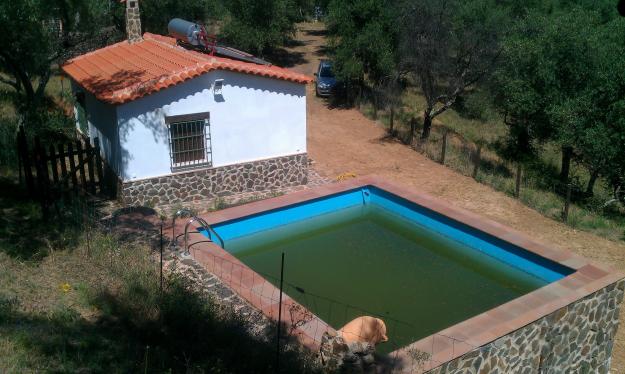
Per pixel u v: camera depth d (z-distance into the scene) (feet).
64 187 43.73
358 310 36.11
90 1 58.65
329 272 41.57
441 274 41.81
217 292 33.22
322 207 51.44
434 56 71.77
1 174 46.39
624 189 66.90
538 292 35.17
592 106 62.95
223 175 50.98
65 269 32.27
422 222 50.08
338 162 64.75
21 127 44.52
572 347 35.63
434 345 29.14
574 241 49.93
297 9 118.11
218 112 49.03
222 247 41.32
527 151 84.43
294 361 25.63
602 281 36.73
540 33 74.13
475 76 72.74
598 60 66.80
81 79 50.78
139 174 47.11
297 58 121.39
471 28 73.36
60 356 22.47
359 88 94.79
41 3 50.31
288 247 46.14
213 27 110.01
